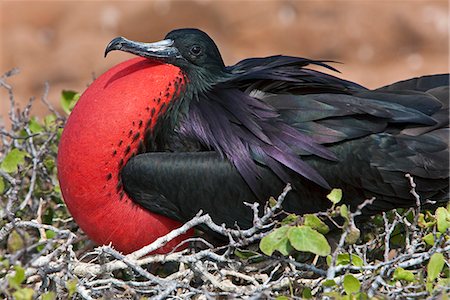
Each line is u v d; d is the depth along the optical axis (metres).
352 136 9.91
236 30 27.80
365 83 27.05
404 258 9.00
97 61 27.53
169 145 10.25
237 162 9.90
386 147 9.98
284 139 9.89
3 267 8.63
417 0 28.84
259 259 9.93
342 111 9.97
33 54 28.16
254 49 27.77
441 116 10.38
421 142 10.09
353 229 8.69
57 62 27.61
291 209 10.06
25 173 10.98
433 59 28.31
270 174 9.94
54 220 10.78
